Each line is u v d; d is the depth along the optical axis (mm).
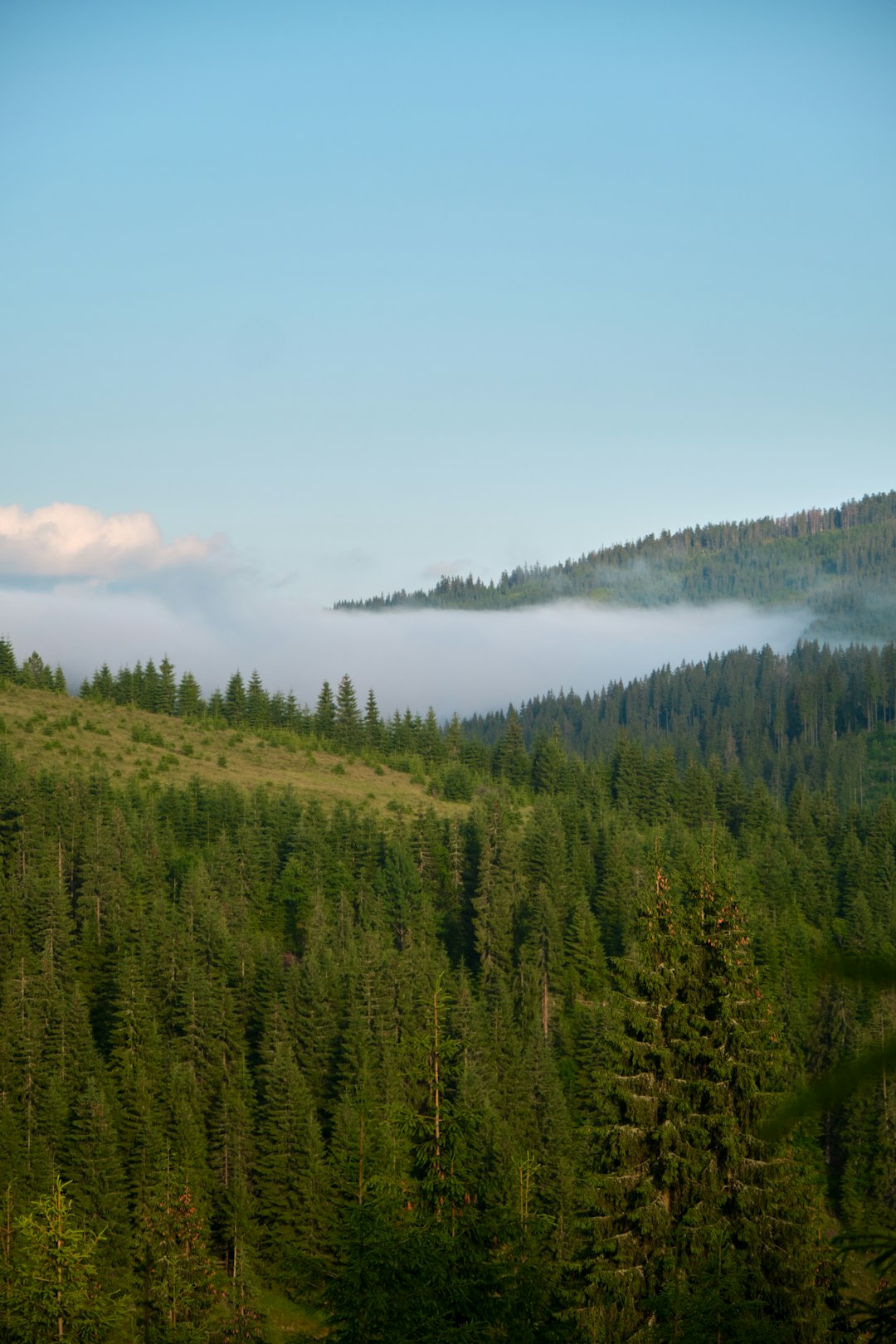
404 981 95438
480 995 117188
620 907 133875
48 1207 28578
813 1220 26266
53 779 160750
